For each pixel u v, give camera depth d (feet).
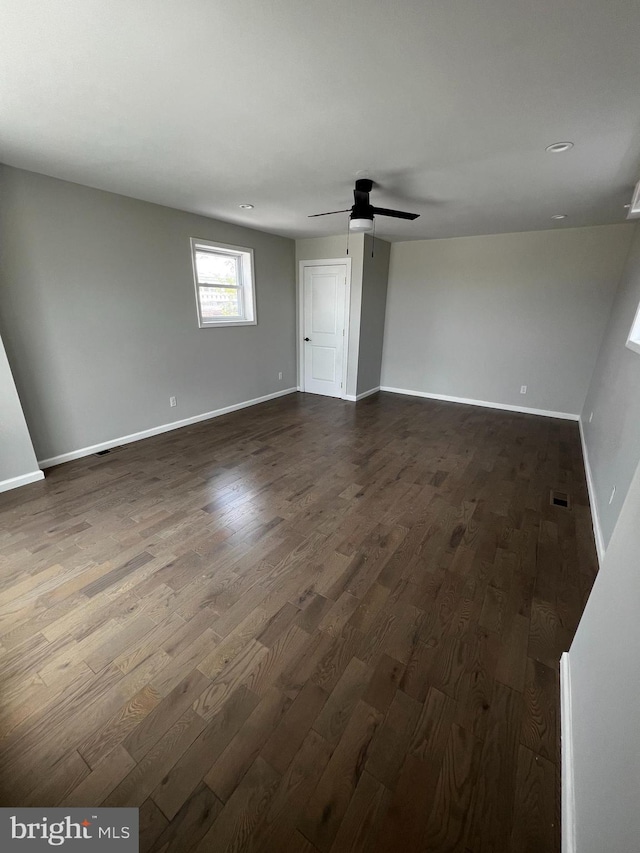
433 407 18.16
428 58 4.83
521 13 4.04
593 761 3.20
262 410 17.39
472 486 10.21
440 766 3.97
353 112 6.24
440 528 8.24
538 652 5.33
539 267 15.92
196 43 4.60
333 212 12.35
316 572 6.83
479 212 12.52
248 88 5.57
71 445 11.48
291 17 4.15
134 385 12.86
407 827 3.51
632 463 6.55
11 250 9.34
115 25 4.28
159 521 8.38
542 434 14.52
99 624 5.65
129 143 7.54
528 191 10.17
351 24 4.25
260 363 18.15
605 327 15.05
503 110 6.08
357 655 5.23
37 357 10.27
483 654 5.28
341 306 18.22
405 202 11.42
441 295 18.42
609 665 3.36
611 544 4.42
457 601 6.22
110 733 4.23
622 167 8.22
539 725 4.38
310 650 5.29
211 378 15.72
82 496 9.44
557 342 16.26
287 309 19.11
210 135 7.15
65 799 3.67
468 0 3.88
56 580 6.54
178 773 3.88
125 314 12.10
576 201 11.01
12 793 3.71
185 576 6.68
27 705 4.50
